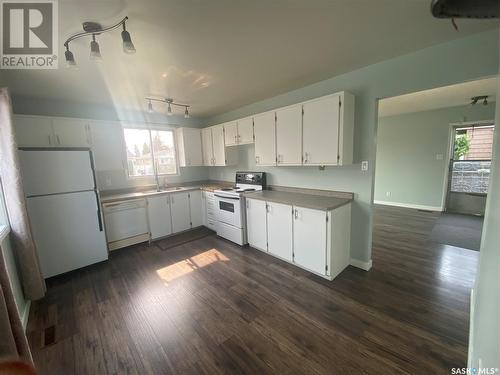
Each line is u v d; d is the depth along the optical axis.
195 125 4.78
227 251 3.33
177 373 1.47
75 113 3.37
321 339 1.69
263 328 1.82
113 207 3.29
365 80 2.40
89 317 2.02
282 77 2.58
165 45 1.81
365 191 2.56
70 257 2.77
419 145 5.41
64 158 2.68
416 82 2.08
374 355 1.54
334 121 2.39
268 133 3.10
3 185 2.07
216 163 4.26
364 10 1.45
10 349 1.14
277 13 1.46
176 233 4.09
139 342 1.72
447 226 4.15
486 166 4.77
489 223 0.87
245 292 2.30
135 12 1.38
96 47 1.54
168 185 4.49
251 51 1.96
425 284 2.33
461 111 4.77
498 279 0.64
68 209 2.73
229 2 1.33
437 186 5.26
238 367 1.49
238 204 3.41
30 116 2.82
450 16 0.58
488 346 0.69
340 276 2.54
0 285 1.13
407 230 3.99
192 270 2.80
